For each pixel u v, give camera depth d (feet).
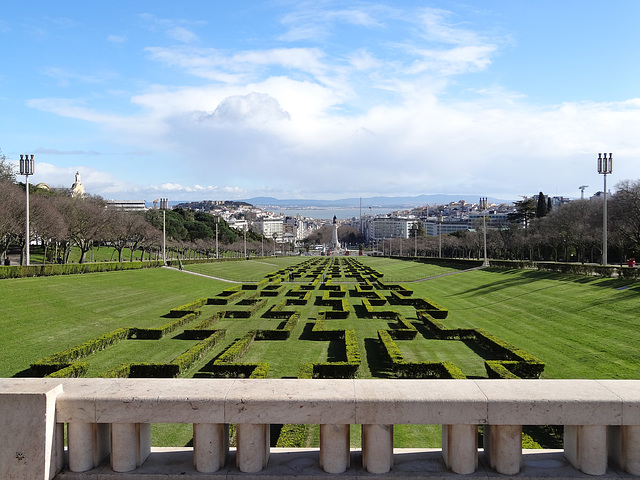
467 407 20.67
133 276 185.88
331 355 82.23
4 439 20.49
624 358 73.26
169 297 155.53
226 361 69.82
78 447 21.68
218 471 21.68
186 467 22.20
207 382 22.84
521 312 119.34
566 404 20.56
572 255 339.16
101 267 187.62
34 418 20.44
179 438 45.96
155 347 86.48
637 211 204.54
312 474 21.40
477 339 91.15
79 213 224.12
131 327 96.53
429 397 20.88
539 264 190.19
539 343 87.97
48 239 213.66
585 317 101.96
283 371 72.08
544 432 46.39
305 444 42.11
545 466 22.08
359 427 48.96
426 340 93.97
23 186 261.65
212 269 272.51
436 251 532.32
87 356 79.00
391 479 21.20
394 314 120.37
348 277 249.55
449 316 122.11
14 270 139.44
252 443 21.50
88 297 130.41
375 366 75.56
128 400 21.03
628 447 21.09
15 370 69.72
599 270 146.51
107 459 22.94
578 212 278.67
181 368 69.77
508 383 22.57
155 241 333.01
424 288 196.54
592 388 21.85
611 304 106.83
